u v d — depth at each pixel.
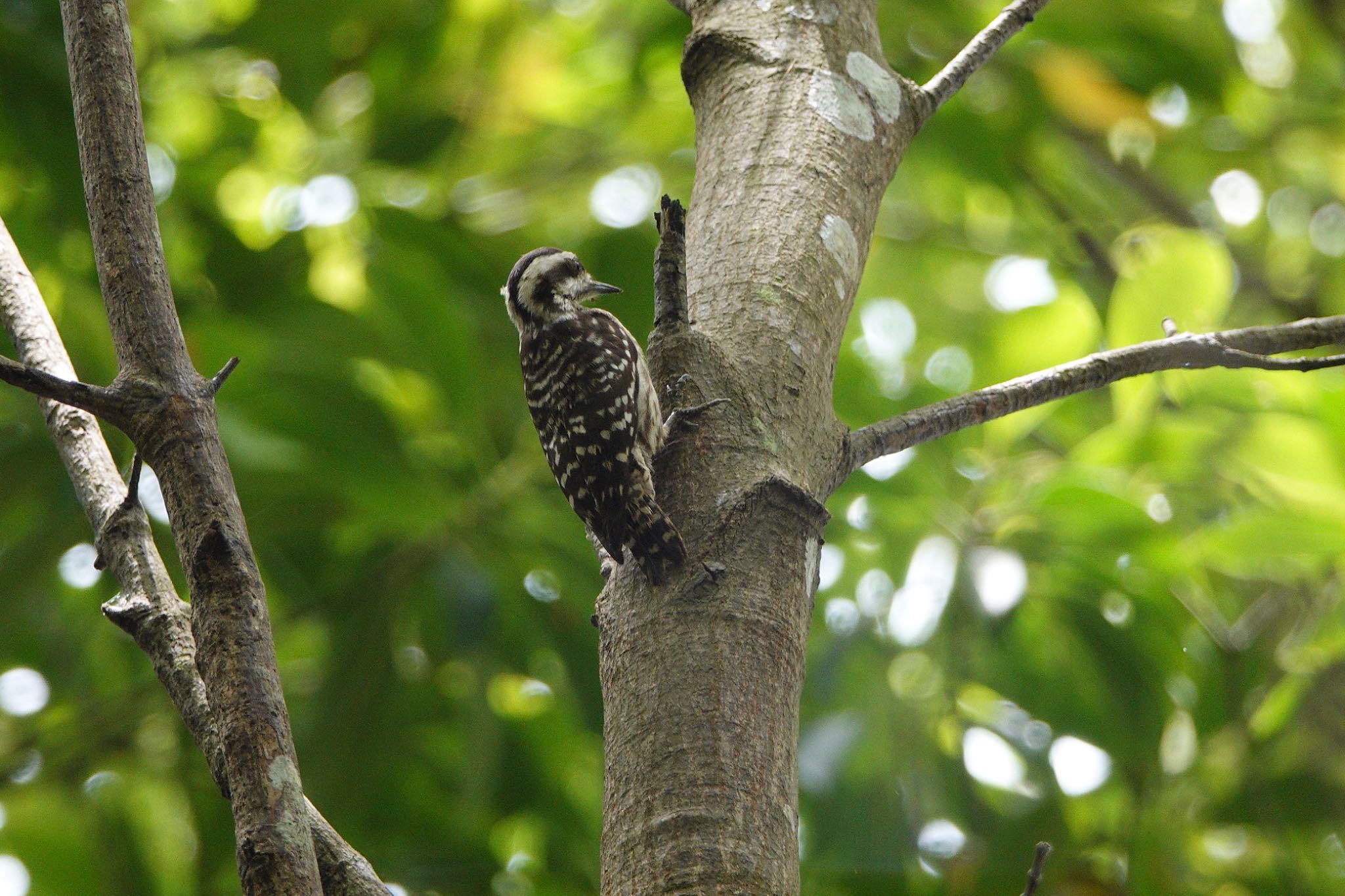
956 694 10.98
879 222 15.28
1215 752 11.69
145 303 4.24
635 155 14.23
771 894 4.01
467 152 13.86
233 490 4.08
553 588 10.97
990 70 13.73
